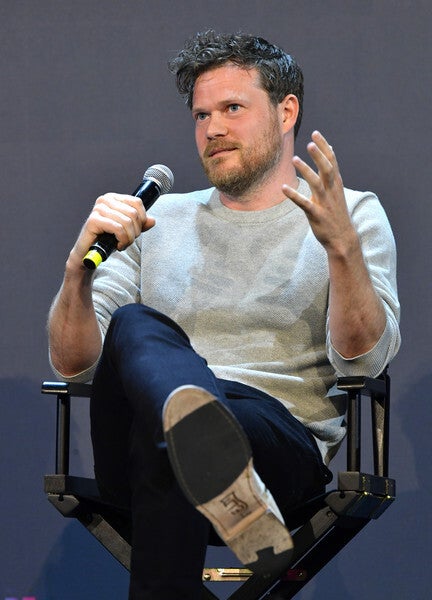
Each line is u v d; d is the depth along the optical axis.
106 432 5.10
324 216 5.06
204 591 5.40
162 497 4.30
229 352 6.05
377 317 5.44
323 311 6.11
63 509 5.67
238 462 3.94
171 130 8.29
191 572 4.33
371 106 8.07
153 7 8.34
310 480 5.54
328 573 7.85
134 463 4.39
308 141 8.12
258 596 5.36
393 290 5.97
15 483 8.20
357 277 5.30
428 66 8.04
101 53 8.36
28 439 8.21
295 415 5.89
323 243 5.20
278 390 5.93
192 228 6.46
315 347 6.09
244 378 5.88
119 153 8.31
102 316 6.17
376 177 8.03
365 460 7.95
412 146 8.02
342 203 5.09
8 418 8.24
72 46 8.38
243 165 6.18
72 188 8.34
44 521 8.15
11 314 8.30
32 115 8.39
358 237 5.23
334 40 8.12
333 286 5.36
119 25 8.36
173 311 6.23
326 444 6.05
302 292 6.10
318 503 5.61
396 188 8.02
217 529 4.06
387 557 7.82
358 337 5.45
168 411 3.90
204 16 8.27
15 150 8.39
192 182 8.26
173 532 4.29
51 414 8.22
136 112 8.32
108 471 5.22
